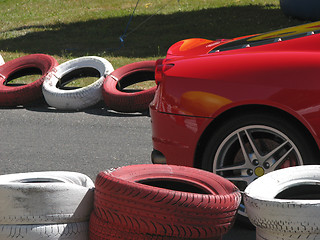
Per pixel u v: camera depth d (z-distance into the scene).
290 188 4.67
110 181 4.23
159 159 5.79
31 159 8.28
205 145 5.54
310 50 5.29
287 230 4.07
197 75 5.48
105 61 12.15
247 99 5.17
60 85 12.40
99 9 31.97
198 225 4.12
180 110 5.52
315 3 24.52
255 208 4.23
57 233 4.37
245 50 5.66
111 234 4.23
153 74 11.73
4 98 11.81
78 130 9.92
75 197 4.46
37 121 10.67
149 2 33.28
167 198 4.05
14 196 4.33
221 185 4.68
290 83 5.05
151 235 4.11
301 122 5.03
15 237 4.32
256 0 31.86
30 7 33.97
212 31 23.69
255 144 5.30
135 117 10.72
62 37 23.75
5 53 20.02
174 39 22.06
